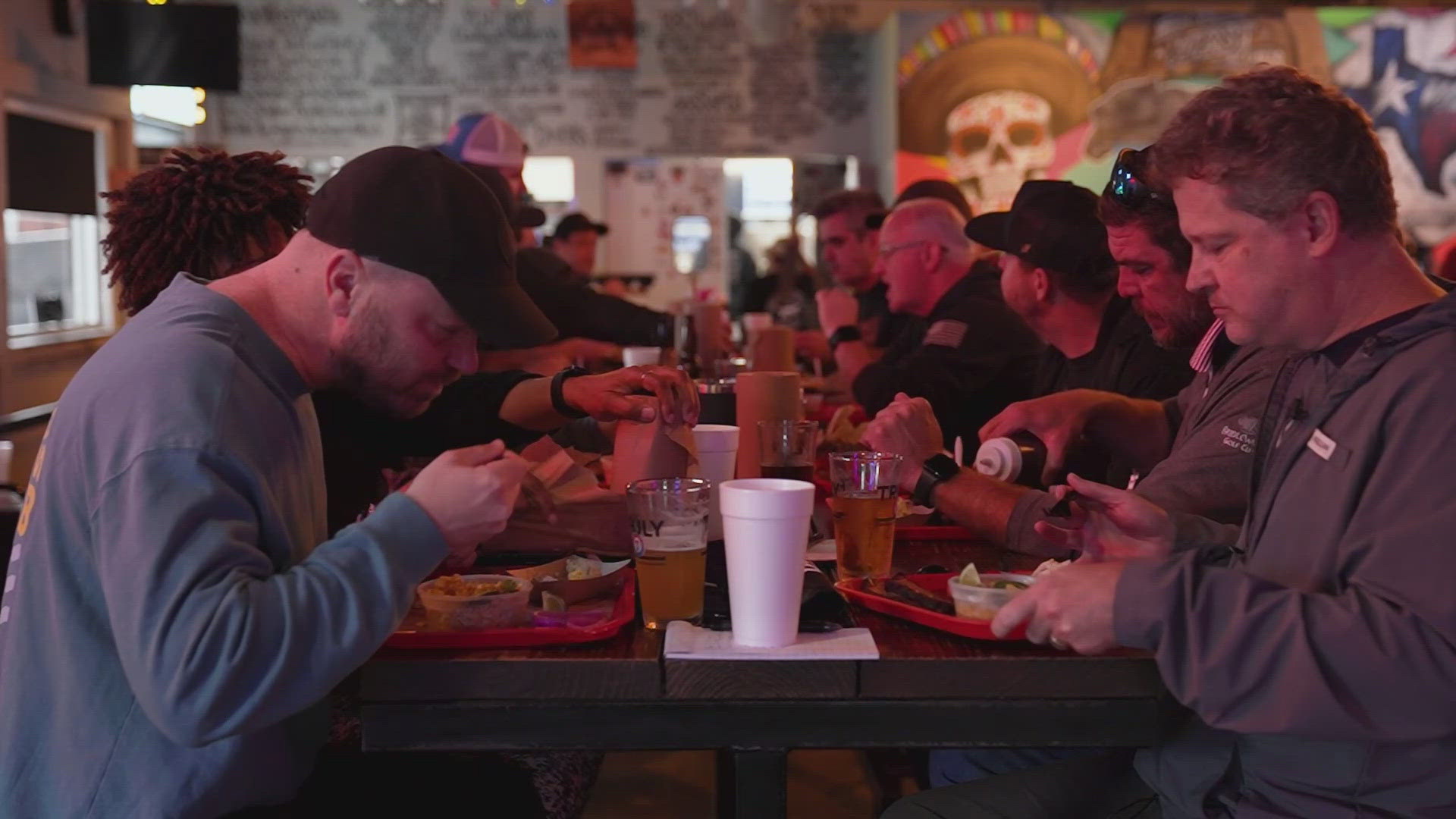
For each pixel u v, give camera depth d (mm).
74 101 7164
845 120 8680
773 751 1201
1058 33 7922
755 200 9219
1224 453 1614
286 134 8602
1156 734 1203
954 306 3279
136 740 1150
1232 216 1206
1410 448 1112
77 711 1148
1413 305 1213
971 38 7941
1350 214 1183
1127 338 2346
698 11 8586
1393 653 1039
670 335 4172
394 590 1095
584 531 1647
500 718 1188
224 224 1702
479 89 8641
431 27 8570
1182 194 1246
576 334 4172
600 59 8539
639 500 1299
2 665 1189
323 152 8609
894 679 1188
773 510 1182
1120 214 1897
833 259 4934
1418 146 7754
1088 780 1528
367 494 1989
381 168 1247
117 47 7164
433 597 1275
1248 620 1081
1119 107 7961
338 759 1513
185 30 7184
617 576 1499
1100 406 1953
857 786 2797
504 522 1165
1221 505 1604
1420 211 7785
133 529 1056
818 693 1185
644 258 9031
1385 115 7773
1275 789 1216
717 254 9047
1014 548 1638
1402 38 7719
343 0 8531
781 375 1958
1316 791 1188
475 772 1504
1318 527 1187
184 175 1719
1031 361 3152
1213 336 1787
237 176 1744
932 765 2055
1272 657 1068
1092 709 1195
